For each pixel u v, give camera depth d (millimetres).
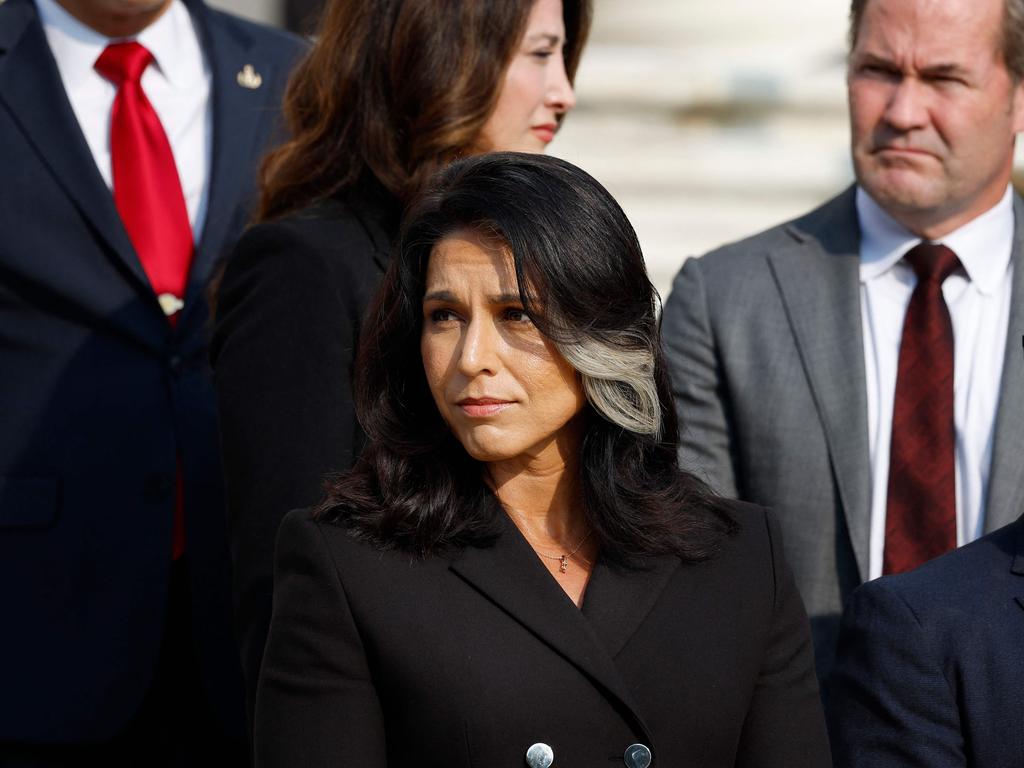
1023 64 13148
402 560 9445
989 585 10773
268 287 11375
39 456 14234
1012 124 13422
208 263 14844
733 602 9664
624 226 9414
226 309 11680
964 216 13445
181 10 15828
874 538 13016
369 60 12031
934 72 12969
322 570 9398
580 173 9422
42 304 14461
